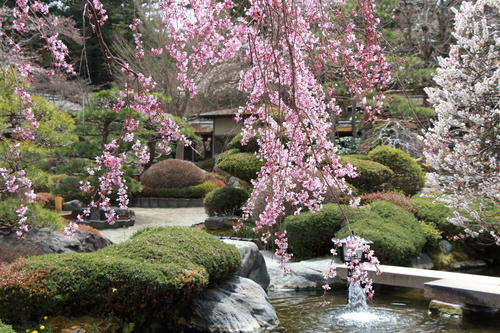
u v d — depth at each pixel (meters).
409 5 15.51
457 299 5.51
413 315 5.66
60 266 4.54
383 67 2.91
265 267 6.82
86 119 11.37
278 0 2.14
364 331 5.05
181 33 2.93
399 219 8.88
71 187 11.41
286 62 2.97
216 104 21.78
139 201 17.34
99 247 7.15
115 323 4.48
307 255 8.68
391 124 14.84
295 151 3.09
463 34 5.83
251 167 11.18
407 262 8.16
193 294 4.77
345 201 9.66
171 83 18.95
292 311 5.86
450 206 6.25
